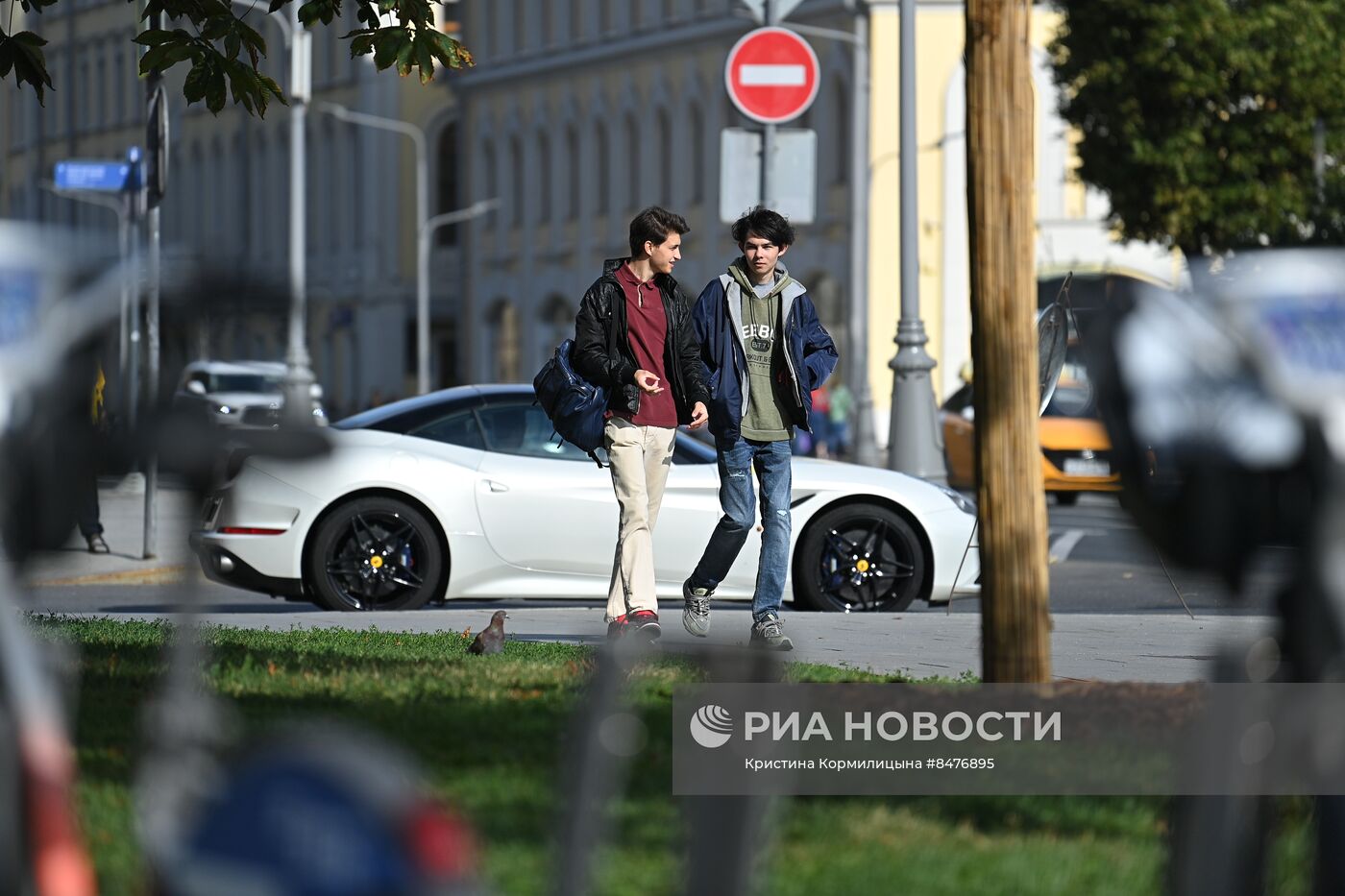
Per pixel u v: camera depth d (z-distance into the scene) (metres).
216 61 38.31
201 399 13.46
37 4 39.97
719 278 40.75
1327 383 13.26
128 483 12.84
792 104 64.12
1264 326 13.35
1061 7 154.62
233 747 14.70
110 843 19.56
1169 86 149.25
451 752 25.06
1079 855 19.88
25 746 11.75
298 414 14.02
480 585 52.50
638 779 23.16
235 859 9.76
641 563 39.66
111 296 11.87
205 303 12.55
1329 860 15.04
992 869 19.27
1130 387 13.89
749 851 13.63
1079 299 27.42
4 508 11.98
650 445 39.78
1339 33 149.62
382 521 52.16
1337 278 13.45
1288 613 14.28
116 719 27.64
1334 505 13.30
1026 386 27.27
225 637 39.53
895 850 20.05
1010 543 27.23
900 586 52.81
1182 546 14.10
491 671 33.75
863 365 140.25
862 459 139.25
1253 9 148.88
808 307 40.78
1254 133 149.75
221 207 12.89
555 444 53.34
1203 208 149.38
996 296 27.22
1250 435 13.48
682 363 39.97
